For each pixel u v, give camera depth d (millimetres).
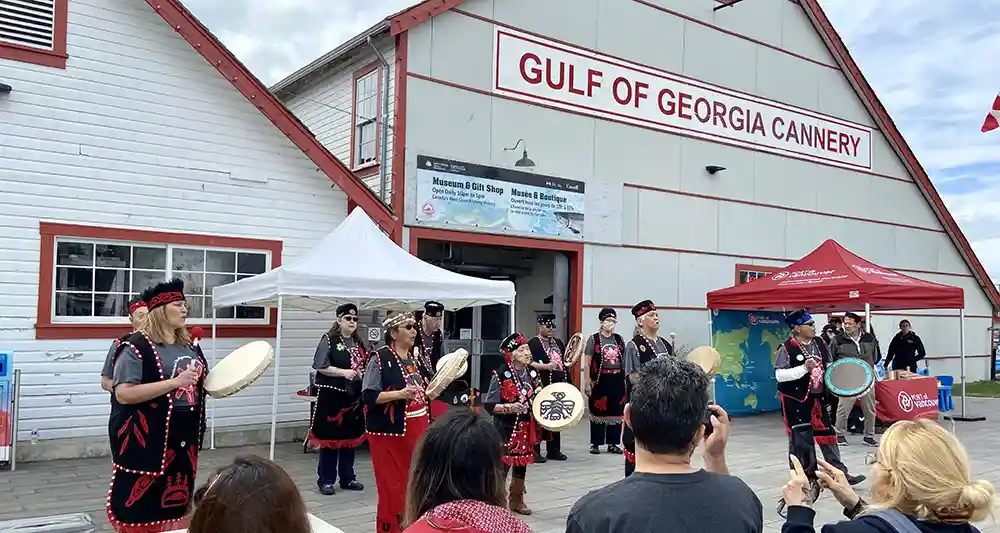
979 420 13953
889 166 19656
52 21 8914
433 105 11891
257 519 2068
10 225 8609
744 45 16453
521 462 6758
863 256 18828
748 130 16438
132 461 4062
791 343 7875
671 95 15086
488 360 14359
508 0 12805
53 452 8695
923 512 2385
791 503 2498
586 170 13727
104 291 9211
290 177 10508
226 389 4363
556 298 13516
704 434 2695
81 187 9031
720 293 13352
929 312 21016
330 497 7328
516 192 12727
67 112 8969
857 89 18703
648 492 2309
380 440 5426
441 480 2492
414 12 11570
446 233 11914
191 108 9789
